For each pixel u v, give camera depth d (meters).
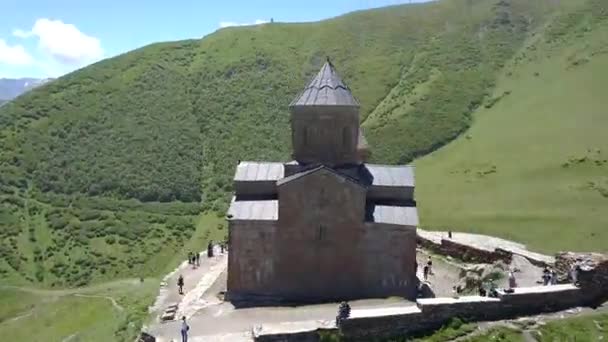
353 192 30.83
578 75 88.81
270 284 31.25
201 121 103.81
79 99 103.88
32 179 84.44
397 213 31.55
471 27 127.06
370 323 22.16
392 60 119.56
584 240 44.72
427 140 91.75
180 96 110.12
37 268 68.12
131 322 33.44
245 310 28.86
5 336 47.53
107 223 76.81
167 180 87.88
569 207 52.47
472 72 110.56
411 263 30.92
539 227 48.94
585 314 22.14
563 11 121.75
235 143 98.12
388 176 33.03
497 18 127.75
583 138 68.00
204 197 86.25
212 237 73.81
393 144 91.81
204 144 98.38
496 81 106.75
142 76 114.19
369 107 106.31
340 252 30.98
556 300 22.75
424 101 102.56
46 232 74.62
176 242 74.25
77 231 74.81
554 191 56.81
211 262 44.50
